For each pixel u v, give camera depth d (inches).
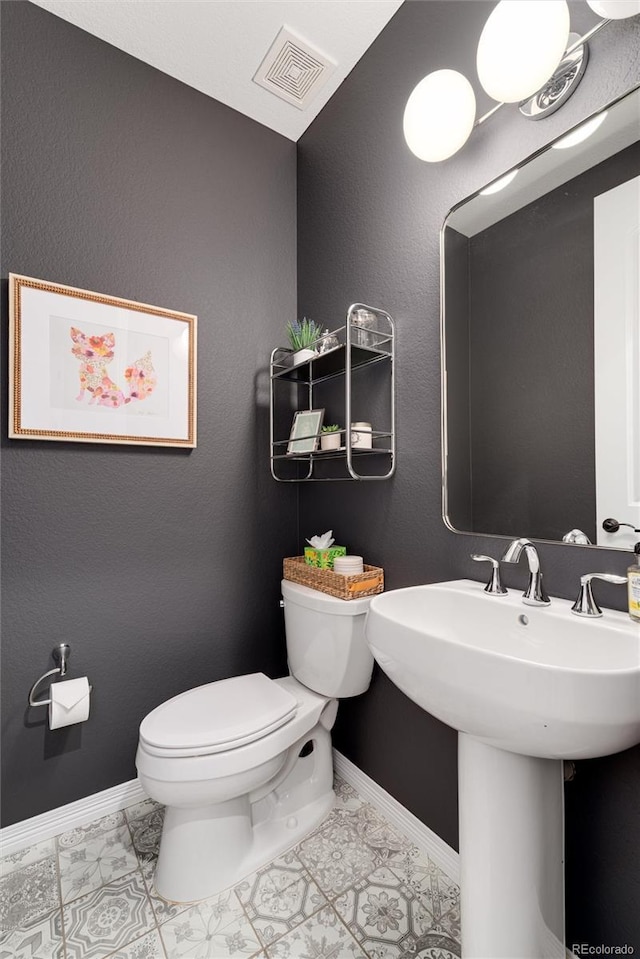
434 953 39.3
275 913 43.1
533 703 24.4
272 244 73.3
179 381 62.7
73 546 55.7
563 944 33.0
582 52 35.8
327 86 65.9
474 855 33.3
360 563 55.3
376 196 58.5
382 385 57.6
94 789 56.6
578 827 36.3
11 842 51.0
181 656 63.4
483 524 44.0
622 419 33.5
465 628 40.2
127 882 46.8
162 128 62.9
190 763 42.4
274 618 72.1
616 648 29.6
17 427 51.4
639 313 32.6
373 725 59.1
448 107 42.6
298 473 74.4
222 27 57.1
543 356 38.8
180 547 63.6
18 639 52.3
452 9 48.0
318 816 55.2
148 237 61.4
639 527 32.5
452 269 47.2
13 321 51.2
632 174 32.9
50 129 54.7
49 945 40.1
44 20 54.6
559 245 37.7
